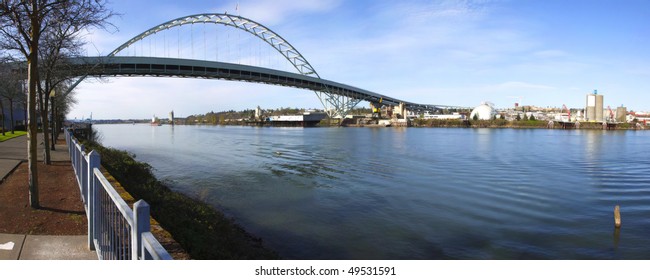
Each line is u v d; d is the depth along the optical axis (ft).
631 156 164.14
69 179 41.47
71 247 20.72
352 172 106.52
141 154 155.02
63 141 109.70
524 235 50.47
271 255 36.17
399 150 182.70
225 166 117.50
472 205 67.05
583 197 75.97
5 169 46.16
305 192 76.69
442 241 47.44
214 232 34.32
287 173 103.14
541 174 107.24
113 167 45.88
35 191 28.19
